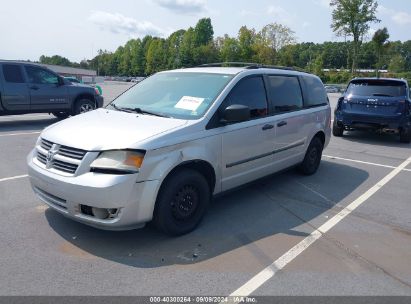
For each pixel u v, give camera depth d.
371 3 60.16
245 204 5.21
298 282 3.33
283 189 5.95
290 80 6.01
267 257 3.75
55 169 3.82
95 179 3.53
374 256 3.85
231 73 4.97
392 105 10.09
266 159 5.32
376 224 4.69
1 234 4.01
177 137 3.94
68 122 4.41
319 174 6.94
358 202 5.48
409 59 101.62
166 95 4.89
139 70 118.50
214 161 4.38
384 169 7.50
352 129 11.40
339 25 62.19
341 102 10.94
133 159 3.59
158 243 3.94
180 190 4.04
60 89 12.27
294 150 6.00
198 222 4.32
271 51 72.69
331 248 3.99
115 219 3.60
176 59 93.75
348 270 3.56
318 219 4.79
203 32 90.31
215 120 4.39
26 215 4.50
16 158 7.27
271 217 4.78
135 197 3.60
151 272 3.40
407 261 3.77
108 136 3.79
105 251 3.74
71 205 3.68
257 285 3.26
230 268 3.52
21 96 11.36
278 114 5.49
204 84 4.85
